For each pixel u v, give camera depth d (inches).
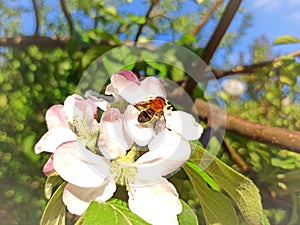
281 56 6.7
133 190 3.4
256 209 3.6
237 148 6.8
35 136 7.5
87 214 3.2
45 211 3.4
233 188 3.6
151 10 6.9
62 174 3.3
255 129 5.5
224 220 3.7
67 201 3.4
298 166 6.8
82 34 6.5
